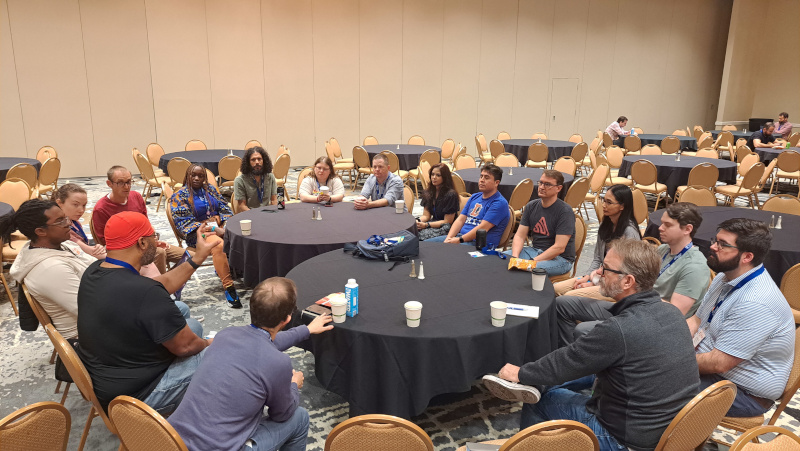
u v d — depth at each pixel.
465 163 8.08
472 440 2.44
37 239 2.39
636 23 14.99
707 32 16.39
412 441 1.47
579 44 14.28
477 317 2.33
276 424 1.90
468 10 12.67
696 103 16.94
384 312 2.38
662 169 7.50
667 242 2.76
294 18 10.95
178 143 10.55
